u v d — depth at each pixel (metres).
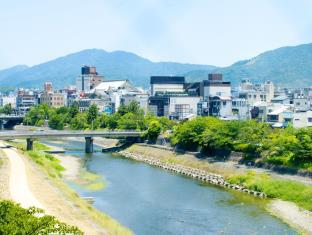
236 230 75.38
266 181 106.75
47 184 92.38
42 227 35.66
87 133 186.25
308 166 112.62
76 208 75.81
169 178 125.88
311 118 187.75
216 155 146.38
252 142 135.12
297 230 75.50
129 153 182.50
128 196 100.56
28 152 145.88
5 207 36.41
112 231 67.94
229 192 106.00
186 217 83.12
